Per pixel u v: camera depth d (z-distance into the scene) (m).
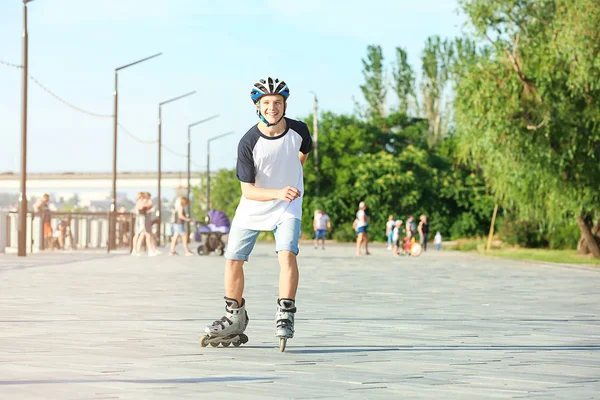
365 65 103.00
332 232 80.50
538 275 25.59
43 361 8.30
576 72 34.84
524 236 57.91
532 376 7.77
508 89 36.81
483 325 12.00
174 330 10.95
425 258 40.03
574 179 38.12
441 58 101.19
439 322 12.33
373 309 14.27
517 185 39.62
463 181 80.56
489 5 37.66
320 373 7.78
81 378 7.36
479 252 48.84
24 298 15.75
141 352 8.99
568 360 8.78
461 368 8.18
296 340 10.17
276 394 6.75
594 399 6.72
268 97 9.24
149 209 38.88
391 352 9.21
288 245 9.24
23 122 35.19
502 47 37.62
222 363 8.31
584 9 34.59
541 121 36.72
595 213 38.28
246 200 9.45
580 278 24.09
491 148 37.62
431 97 101.31
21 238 34.72
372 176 78.88
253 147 9.34
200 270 25.94
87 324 11.58
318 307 14.59
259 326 11.52
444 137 100.62
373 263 33.69
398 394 6.82
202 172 120.12
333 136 83.56
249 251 9.49
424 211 79.75
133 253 39.03
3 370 7.74
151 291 17.58
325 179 82.69
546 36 37.62
